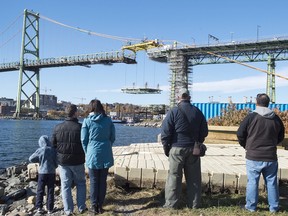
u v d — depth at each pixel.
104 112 6.27
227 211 5.82
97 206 6.18
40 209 6.85
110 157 6.20
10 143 32.59
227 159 8.94
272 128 5.66
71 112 6.43
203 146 5.89
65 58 101.62
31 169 9.10
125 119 153.38
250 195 5.82
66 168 6.34
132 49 89.00
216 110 20.80
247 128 5.78
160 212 5.95
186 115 5.88
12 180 10.72
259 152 5.69
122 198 6.89
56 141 6.38
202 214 5.72
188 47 80.12
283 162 8.27
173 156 5.93
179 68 81.25
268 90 74.62
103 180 6.22
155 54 86.38
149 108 171.88
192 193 6.04
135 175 7.30
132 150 10.83
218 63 79.69
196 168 6.02
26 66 116.44
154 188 7.30
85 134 6.10
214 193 7.05
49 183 6.87
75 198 7.15
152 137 50.28
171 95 81.56
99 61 93.44
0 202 8.22
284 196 6.92
